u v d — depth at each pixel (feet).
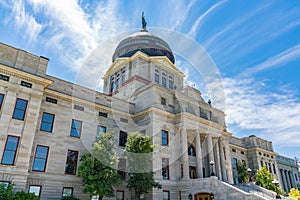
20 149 59.93
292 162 193.47
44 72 70.54
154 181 71.51
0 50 64.59
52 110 74.59
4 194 50.03
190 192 81.25
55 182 68.28
